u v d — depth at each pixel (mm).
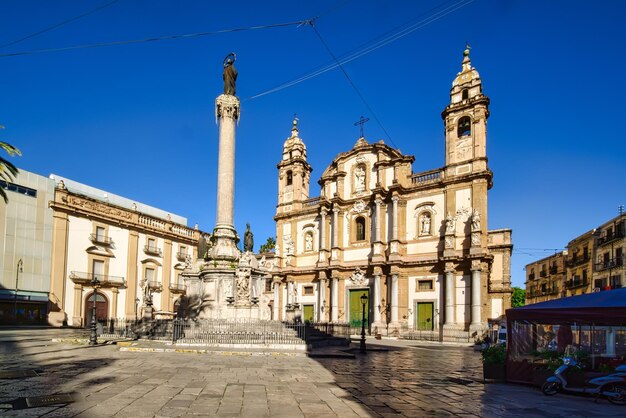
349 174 48281
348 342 27703
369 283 44125
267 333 22312
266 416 8430
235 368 14625
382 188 44312
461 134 42375
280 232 52469
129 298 48688
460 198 40219
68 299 43188
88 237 45594
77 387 10625
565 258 65438
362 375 14477
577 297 13461
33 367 13859
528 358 13516
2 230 39438
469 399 10922
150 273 51938
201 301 26641
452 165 41094
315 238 49781
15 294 39406
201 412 8570
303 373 14164
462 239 39406
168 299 53531
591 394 11633
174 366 14633
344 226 47438
